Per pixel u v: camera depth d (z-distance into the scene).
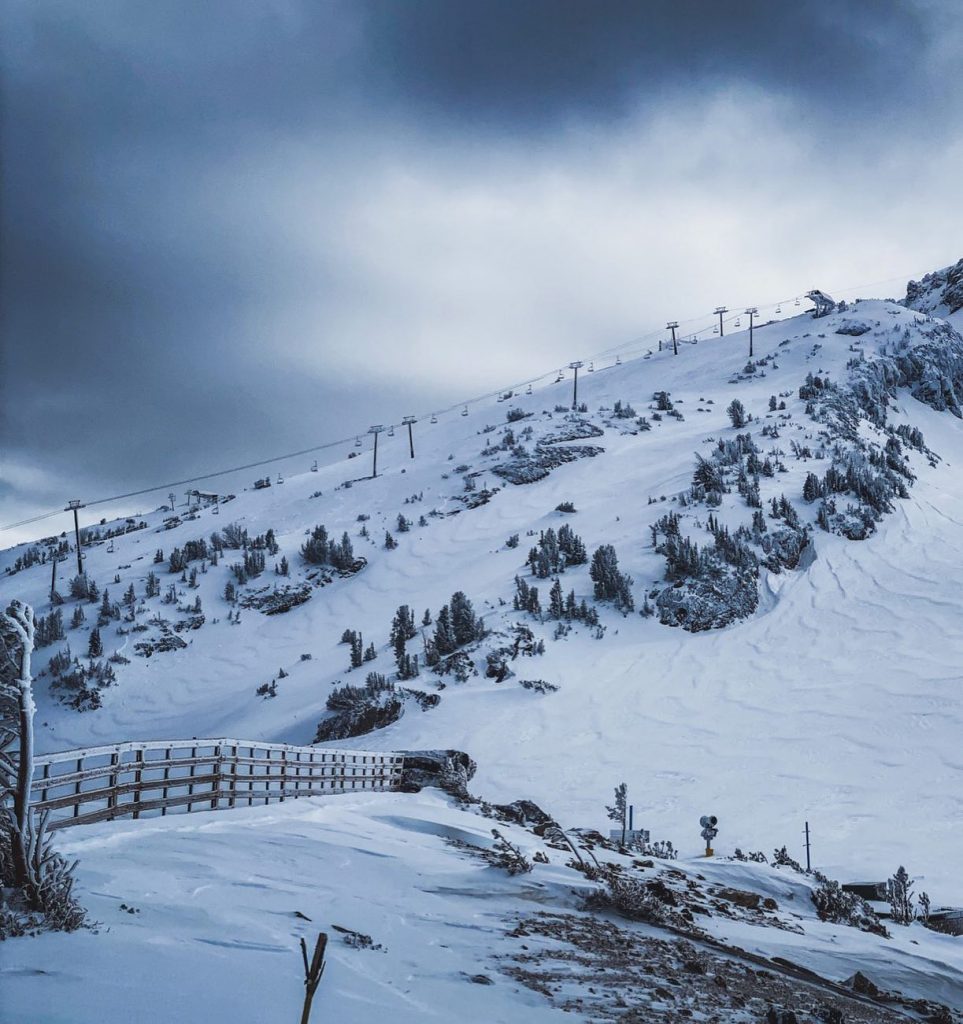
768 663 84.62
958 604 89.62
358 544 150.25
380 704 79.81
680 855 46.53
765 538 113.06
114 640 122.75
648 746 67.88
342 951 8.58
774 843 48.31
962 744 60.34
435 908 11.44
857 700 72.25
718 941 12.82
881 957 14.82
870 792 55.31
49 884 8.00
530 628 97.25
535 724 73.88
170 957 7.43
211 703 101.62
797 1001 10.12
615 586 104.69
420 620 109.81
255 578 141.88
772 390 193.12
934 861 43.09
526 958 9.62
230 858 12.12
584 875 14.90
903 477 138.50
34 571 172.38
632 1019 7.89
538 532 134.62
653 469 152.12
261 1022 6.29
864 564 106.44
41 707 107.38
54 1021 5.73
